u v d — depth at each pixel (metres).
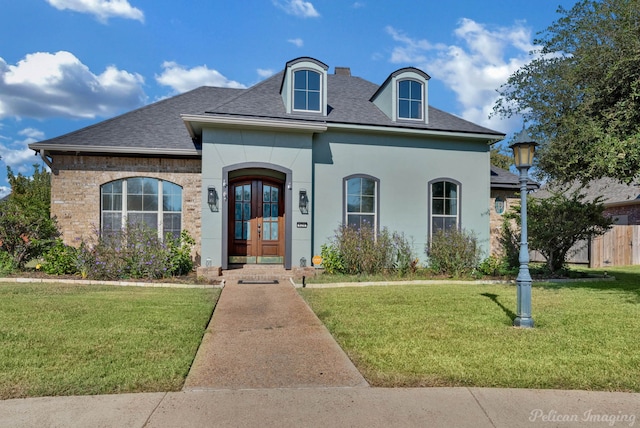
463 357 4.44
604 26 8.38
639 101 7.68
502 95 10.32
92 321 5.75
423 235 12.67
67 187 11.45
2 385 3.56
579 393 3.62
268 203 12.34
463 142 13.09
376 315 6.47
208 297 7.89
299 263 11.34
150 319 5.94
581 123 8.27
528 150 6.07
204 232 10.86
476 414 3.21
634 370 4.10
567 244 11.74
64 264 10.20
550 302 7.67
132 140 11.73
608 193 20.91
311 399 3.45
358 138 12.27
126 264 9.99
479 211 13.14
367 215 12.34
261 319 6.34
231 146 11.05
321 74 12.01
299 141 11.46
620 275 12.35
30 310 6.35
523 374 3.97
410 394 3.55
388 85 12.86
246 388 3.66
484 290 9.05
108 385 3.61
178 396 3.47
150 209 11.82
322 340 5.19
